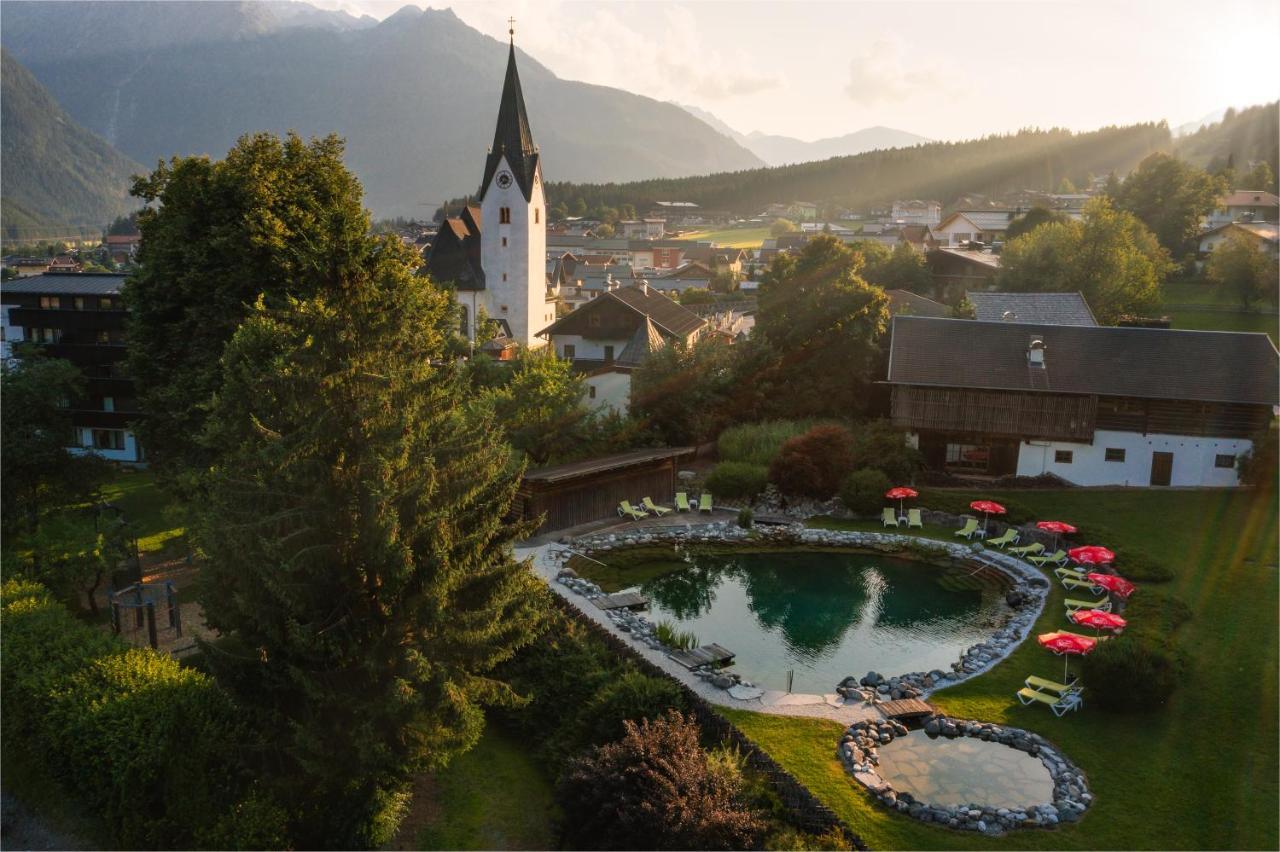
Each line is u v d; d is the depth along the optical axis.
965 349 52.97
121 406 62.53
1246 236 100.81
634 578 40.31
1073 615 31.08
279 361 22.88
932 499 47.81
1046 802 23.09
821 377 60.28
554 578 38.31
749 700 27.92
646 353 60.34
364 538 20.80
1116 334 52.84
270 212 39.38
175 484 38.72
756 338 61.00
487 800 23.47
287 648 20.61
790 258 74.62
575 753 23.70
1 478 37.00
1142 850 20.92
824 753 24.86
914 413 51.44
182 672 24.55
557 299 125.00
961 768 24.69
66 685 23.30
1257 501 46.09
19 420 38.16
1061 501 47.28
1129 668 26.83
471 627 21.92
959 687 29.22
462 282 99.19
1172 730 26.22
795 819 21.12
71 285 64.06
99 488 42.19
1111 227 86.25
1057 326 53.97
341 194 43.00
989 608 37.19
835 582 40.22
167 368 40.41
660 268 199.00
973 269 102.19
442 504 22.20
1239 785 23.39
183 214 40.44
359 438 21.67
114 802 21.02
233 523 21.08
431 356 31.86
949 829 21.66
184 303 40.66
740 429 56.62
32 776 23.70
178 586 37.59
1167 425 49.06
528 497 43.97
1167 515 44.81
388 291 24.55
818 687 29.84
